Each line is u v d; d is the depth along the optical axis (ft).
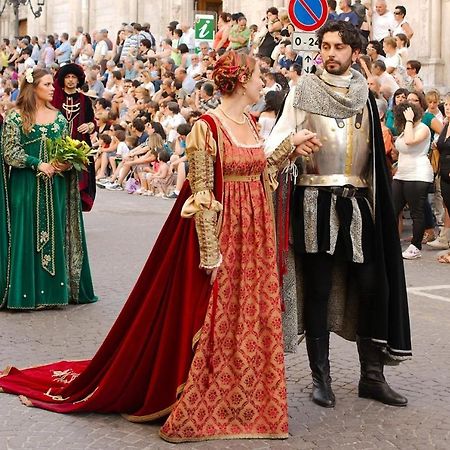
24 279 26.11
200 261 15.99
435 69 58.44
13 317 25.57
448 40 58.44
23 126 26.02
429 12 58.65
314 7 32.89
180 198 16.70
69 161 25.93
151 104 60.85
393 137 40.04
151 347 16.79
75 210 26.96
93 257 34.60
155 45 83.87
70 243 26.91
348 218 17.63
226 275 16.26
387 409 18.24
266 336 16.48
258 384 16.44
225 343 16.30
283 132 17.60
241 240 16.42
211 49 64.80
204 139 16.11
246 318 16.38
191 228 16.30
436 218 41.73
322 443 16.39
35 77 26.20
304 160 17.81
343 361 21.59
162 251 16.90
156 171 56.54
